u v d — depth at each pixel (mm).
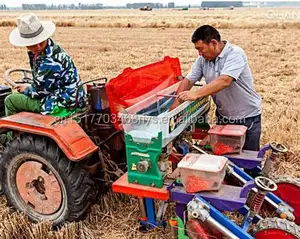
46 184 4070
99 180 4207
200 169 3275
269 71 12391
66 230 3848
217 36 4074
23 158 4086
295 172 5195
